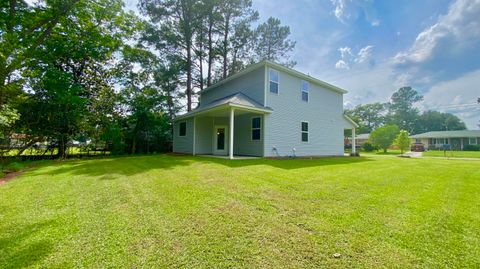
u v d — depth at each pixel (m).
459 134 33.97
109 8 12.95
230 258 2.13
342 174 6.51
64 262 2.09
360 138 40.94
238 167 7.44
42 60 12.45
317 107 14.59
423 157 17.00
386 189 4.74
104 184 5.21
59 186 5.09
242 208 3.47
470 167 9.05
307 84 13.96
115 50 14.97
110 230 2.76
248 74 12.59
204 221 2.99
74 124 13.42
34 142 12.64
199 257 2.15
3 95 10.78
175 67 18.61
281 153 12.09
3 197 4.25
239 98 11.05
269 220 3.01
